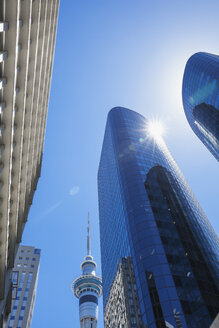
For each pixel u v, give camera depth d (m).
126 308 66.25
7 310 37.34
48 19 39.72
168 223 76.50
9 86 22.22
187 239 74.19
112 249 99.25
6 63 21.61
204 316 53.62
